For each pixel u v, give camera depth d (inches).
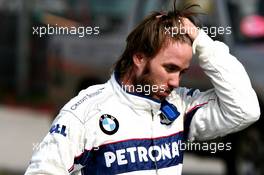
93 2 1264.8
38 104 1831.9
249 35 912.9
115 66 421.7
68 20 1211.9
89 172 411.2
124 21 989.2
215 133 436.8
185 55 406.0
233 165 879.1
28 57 1937.7
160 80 408.8
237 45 882.1
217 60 420.2
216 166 1081.4
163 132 417.4
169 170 418.3
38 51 1940.2
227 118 427.2
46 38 1923.0
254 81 850.1
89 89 420.2
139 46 410.0
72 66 1058.7
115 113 409.4
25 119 1592.0
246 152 873.5
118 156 408.2
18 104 1857.8
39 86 1931.6
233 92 420.2
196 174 1026.7
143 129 411.5
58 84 1091.9
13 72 1979.6
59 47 1085.8
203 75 844.0
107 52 988.6
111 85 416.8
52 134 403.9
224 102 424.5
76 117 406.3
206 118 432.8
